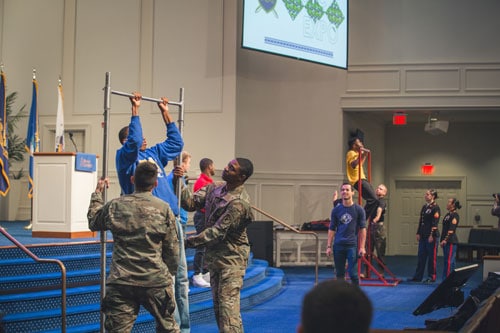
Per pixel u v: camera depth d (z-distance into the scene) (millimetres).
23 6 14984
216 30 14055
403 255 19062
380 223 12273
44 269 7172
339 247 9281
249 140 14430
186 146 14055
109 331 4305
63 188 8969
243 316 8148
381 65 15250
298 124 14945
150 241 4332
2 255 7070
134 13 14406
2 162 10508
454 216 11641
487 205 18953
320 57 14266
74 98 14570
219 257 5016
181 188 5703
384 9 15359
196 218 8188
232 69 13938
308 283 11266
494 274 6020
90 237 9250
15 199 14219
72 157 8930
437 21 15258
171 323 4465
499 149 18953
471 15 15195
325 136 15055
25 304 6359
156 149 5586
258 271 10461
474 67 15109
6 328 5922
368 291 10594
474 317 3490
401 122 15906
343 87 15242
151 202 4406
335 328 1382
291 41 13758
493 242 16625
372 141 17984
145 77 14297
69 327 6312
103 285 5234
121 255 4332
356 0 15445
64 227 8938
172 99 14133
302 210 14812
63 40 14695
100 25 14562
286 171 14812
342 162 15055
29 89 14844
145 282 4285
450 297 5246
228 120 13883
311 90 15070
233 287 4961
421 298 9844
